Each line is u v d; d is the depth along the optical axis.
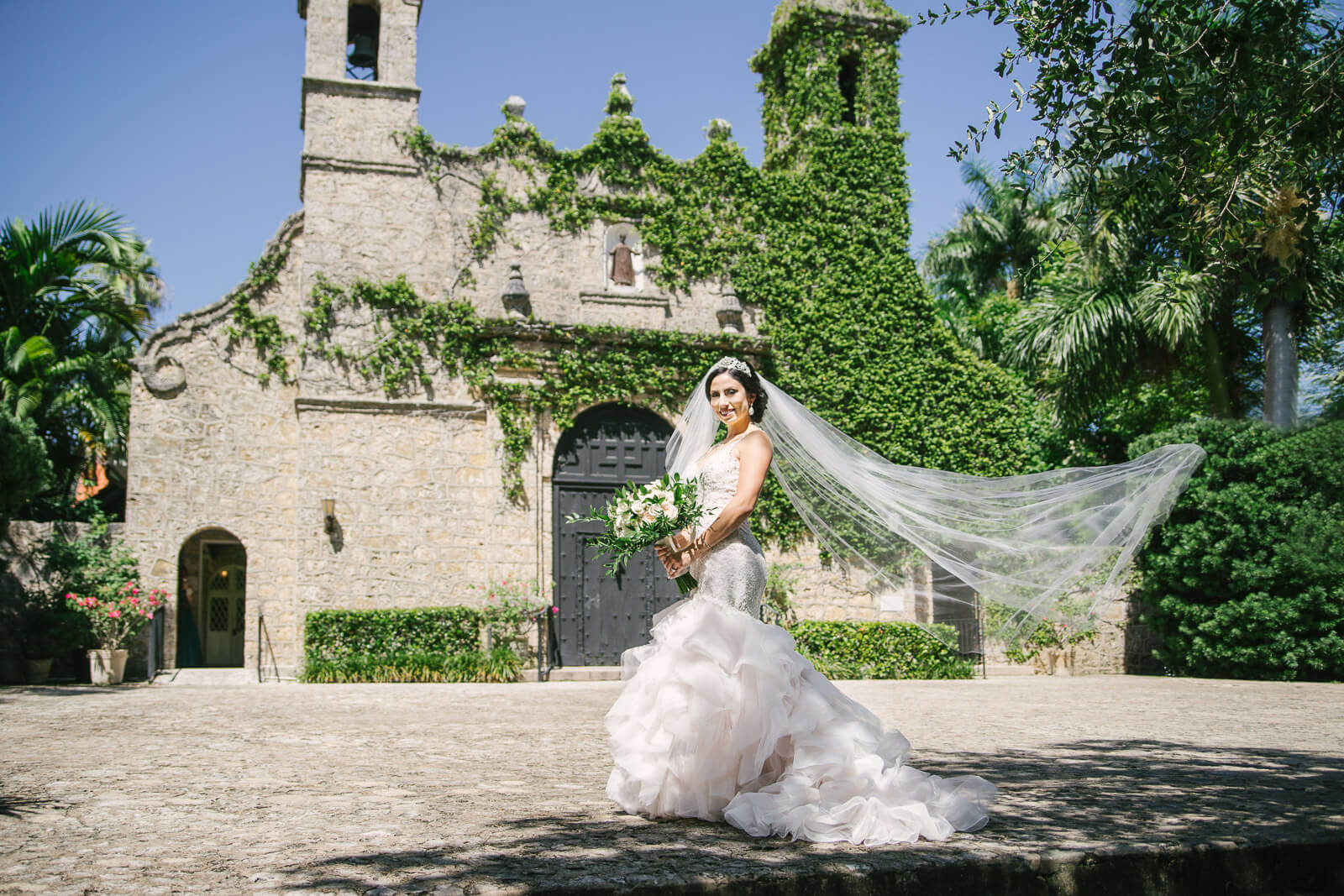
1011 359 21.86
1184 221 5.45
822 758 3.77
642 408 18.45
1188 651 17.67
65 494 19.75
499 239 18.28
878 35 20.91
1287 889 3.48
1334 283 10.55
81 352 19.88
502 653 16.19
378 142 17.92
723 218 19.44
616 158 19.08
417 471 17.17
